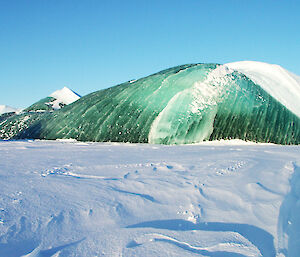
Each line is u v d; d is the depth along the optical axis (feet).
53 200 11.05
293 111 51.93
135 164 20.48
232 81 53.93
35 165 19.97
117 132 50.24
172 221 9.36
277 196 11.89
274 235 8.38
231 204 11.12
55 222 8.92
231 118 48.52
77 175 16.35
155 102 51.93
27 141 48.88
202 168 18.60
